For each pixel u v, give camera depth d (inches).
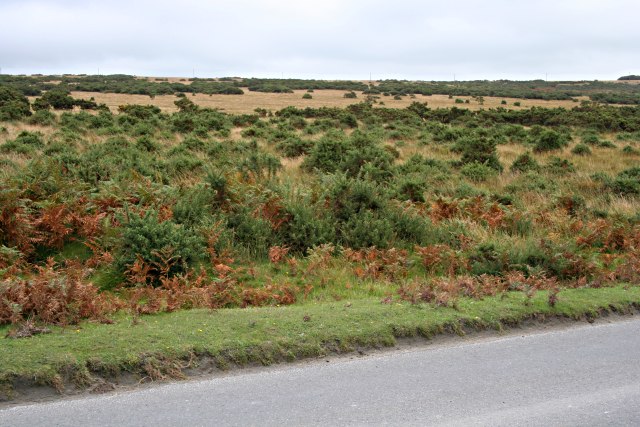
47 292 235.3
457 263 351.9
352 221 386.3
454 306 253.3
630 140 1417.3
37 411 158.2
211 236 337.1
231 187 409.4
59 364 176.1
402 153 983.6
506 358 211.8
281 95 3344.0
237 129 1364.4
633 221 487.8
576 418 163.5
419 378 190.1
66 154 517.0
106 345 191.3
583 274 350.0
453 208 475.5
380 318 235.1
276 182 462.6
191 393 173.5
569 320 262.4
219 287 283.6
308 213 380.5
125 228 320.2
